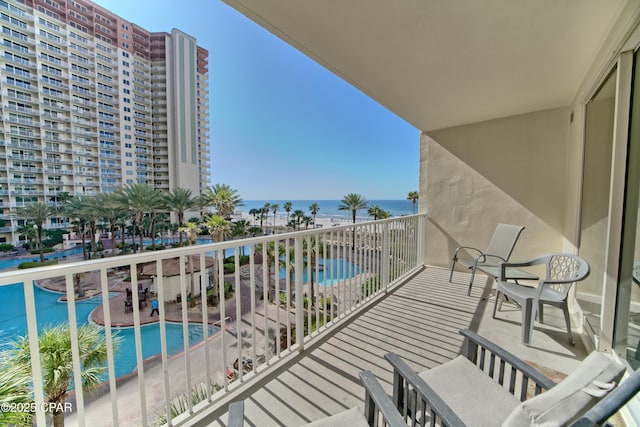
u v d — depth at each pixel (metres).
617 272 1.78
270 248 8.08
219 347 7.48
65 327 3.01
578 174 2.82
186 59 41.50
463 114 3.69
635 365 1.58
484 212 4.05
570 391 0.63
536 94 3.01
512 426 0.61
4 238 25.92
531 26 1.82
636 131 1.64
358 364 1.87
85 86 33.59
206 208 25.77
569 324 2.12
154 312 10.95
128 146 38.09
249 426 1.38
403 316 2.63
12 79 27.59
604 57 1.96
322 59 2.30
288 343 1.99
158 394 5.12
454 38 1.97
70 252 26.59
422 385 0.98
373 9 1.68
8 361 1.96
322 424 1.04
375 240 3.19
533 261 2.63
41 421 1.01
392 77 2.60
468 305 2.90
